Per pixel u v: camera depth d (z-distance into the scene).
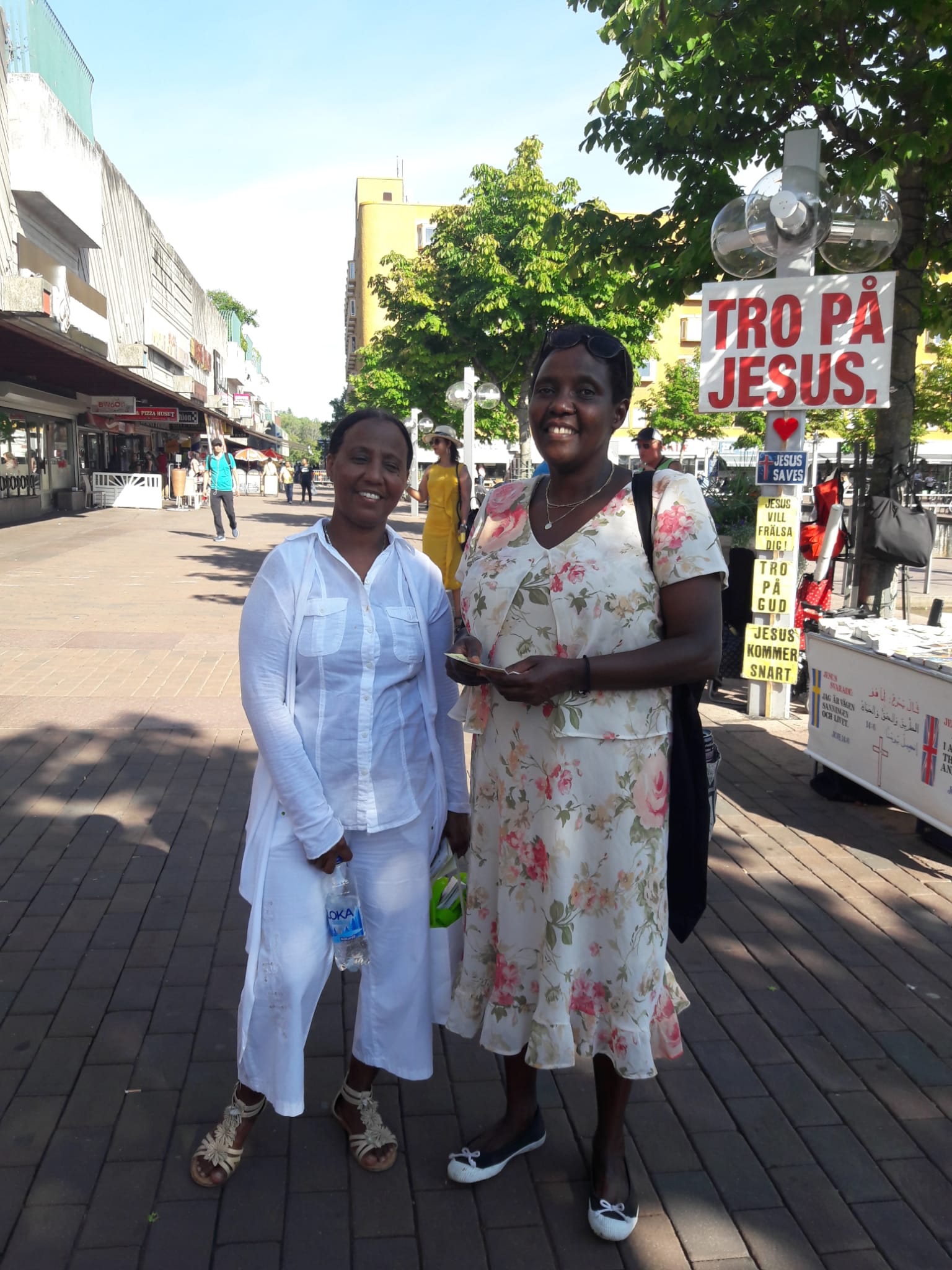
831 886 4.17
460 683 2.25
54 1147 2.54
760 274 6.13
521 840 2.24
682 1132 2.68
